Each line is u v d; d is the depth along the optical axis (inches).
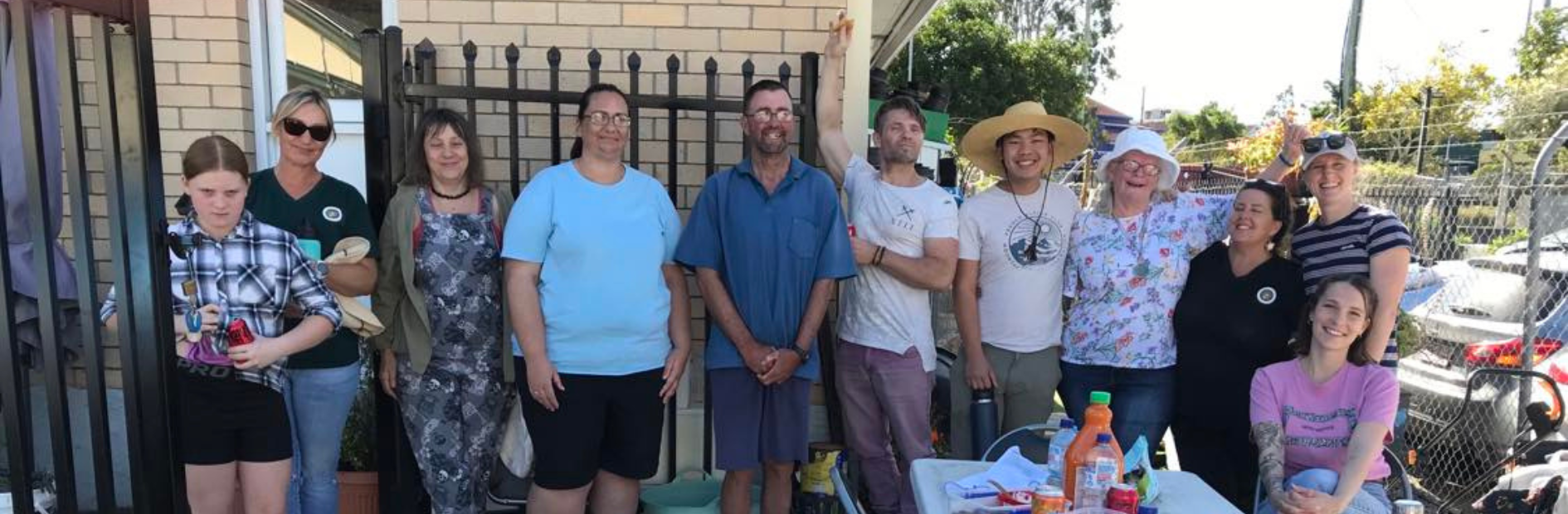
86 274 72.9
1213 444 122.8
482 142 140.3
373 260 107.3
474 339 110.7
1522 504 131.6
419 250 107.6
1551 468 136.4
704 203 113.2
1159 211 121.5
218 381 95.1
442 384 110.3
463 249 108.5
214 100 140.2
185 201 99.1
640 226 106.4
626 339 106.4
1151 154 117.0
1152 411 118.7
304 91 103.6
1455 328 186.7
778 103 110.2
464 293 109.0
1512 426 165.9
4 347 71.1
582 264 104.0
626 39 140.3
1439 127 494.3
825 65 132.2
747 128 113.7
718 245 112.8
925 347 122.3
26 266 119.0
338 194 106.6
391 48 119.6
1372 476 104.2
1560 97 530.3
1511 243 235.5
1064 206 125.7
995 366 124.1
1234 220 116.6
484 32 139.3
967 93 846.5
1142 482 83.4
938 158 240.7
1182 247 120.5
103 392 75.5
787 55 142.2
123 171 73.2
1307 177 117.7
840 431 139.7
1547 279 184.2
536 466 109.0
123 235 73.2
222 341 93.8
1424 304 206.2
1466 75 628.1
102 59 70.0
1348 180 114.7
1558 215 199.5
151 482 76.4
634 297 106.0
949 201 120.3
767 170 113.3
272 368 98.1
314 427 107.5
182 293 93.2
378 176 119.6
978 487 85.4
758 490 140.9
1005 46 863.7
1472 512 140.1
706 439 141.8
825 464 132.5
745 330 111.0
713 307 111.5
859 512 87.4
